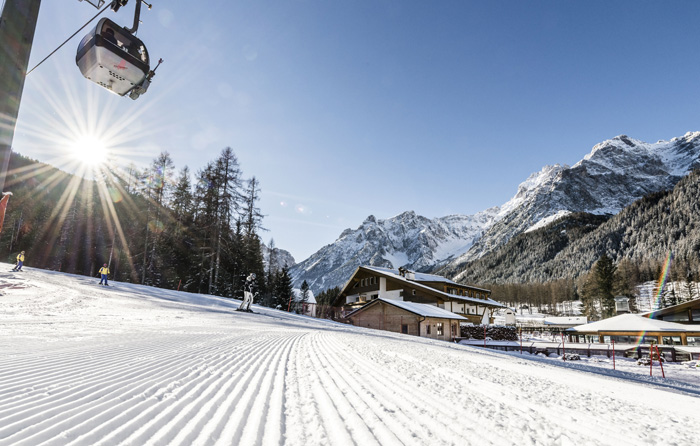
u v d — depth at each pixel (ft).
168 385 12.95
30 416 8.60
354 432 9.15
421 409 11.85
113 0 14.48
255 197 154.71
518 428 10.17
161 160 141.69
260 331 45.24
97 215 175.63
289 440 8.29
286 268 208.54
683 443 9.59
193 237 145.89
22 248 167.12
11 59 11.38
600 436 9.88
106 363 16.43
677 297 336.70
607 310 286.46
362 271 173.27
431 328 120.47
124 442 7.33
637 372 66.03
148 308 62.49
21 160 179.22
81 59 14.71
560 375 27.53
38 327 30.91
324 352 27.61
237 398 12.00
